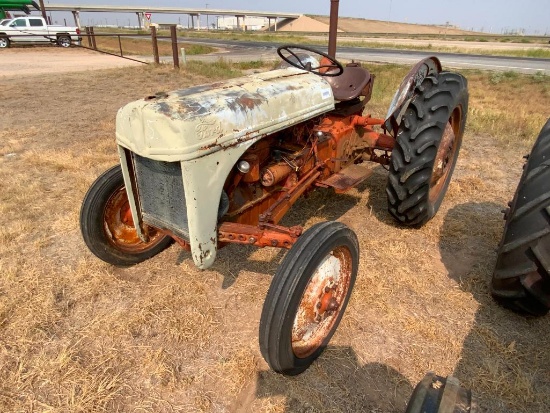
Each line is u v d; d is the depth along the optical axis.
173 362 2.26
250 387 2.13
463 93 3.38
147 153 2.07
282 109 2.52
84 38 31.23
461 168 4.93
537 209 2.12
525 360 2.26
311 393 2.09
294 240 2.21
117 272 2.99
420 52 24.25
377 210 3.90
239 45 30.27
